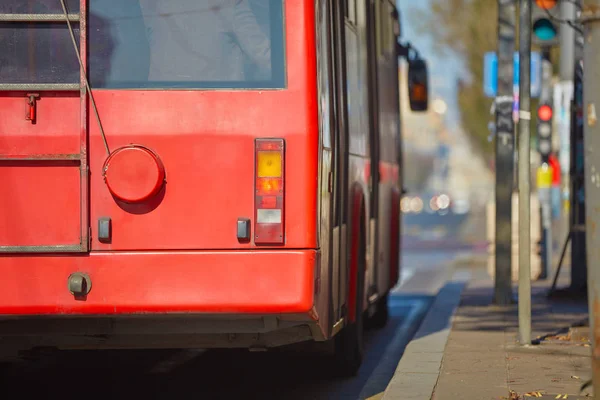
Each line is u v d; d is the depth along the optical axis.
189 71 9.25
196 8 9.29
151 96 9.19
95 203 9.10
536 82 27.19
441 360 12.72
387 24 16.86
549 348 13.69
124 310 9.04
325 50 9.90
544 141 27.55
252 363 14.20
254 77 9.24
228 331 9.42
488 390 10.66
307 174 9.14
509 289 19.61
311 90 9.22
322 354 12.63
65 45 9.24
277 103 9.20
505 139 19.61
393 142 17.59
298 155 9.16
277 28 9.29
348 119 11.59
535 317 17.47
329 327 10.14
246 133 9.17
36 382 12.68
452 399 10.22
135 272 9.04
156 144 9.16
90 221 9.09
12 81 9.21
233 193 9.12
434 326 16.31
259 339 9.86
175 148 9.15
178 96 9.19
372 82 14.41
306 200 9.12
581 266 21.08
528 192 13.95
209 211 9.11
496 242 19.61
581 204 21.05
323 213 9.58
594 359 8.51
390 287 17.41
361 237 13.12
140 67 9.24
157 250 9.09
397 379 11.39
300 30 9.25
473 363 12.49
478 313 18.23
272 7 9.29
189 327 9.41
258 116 9.19
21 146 9.15
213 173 9.13
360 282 13.05
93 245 9.08
